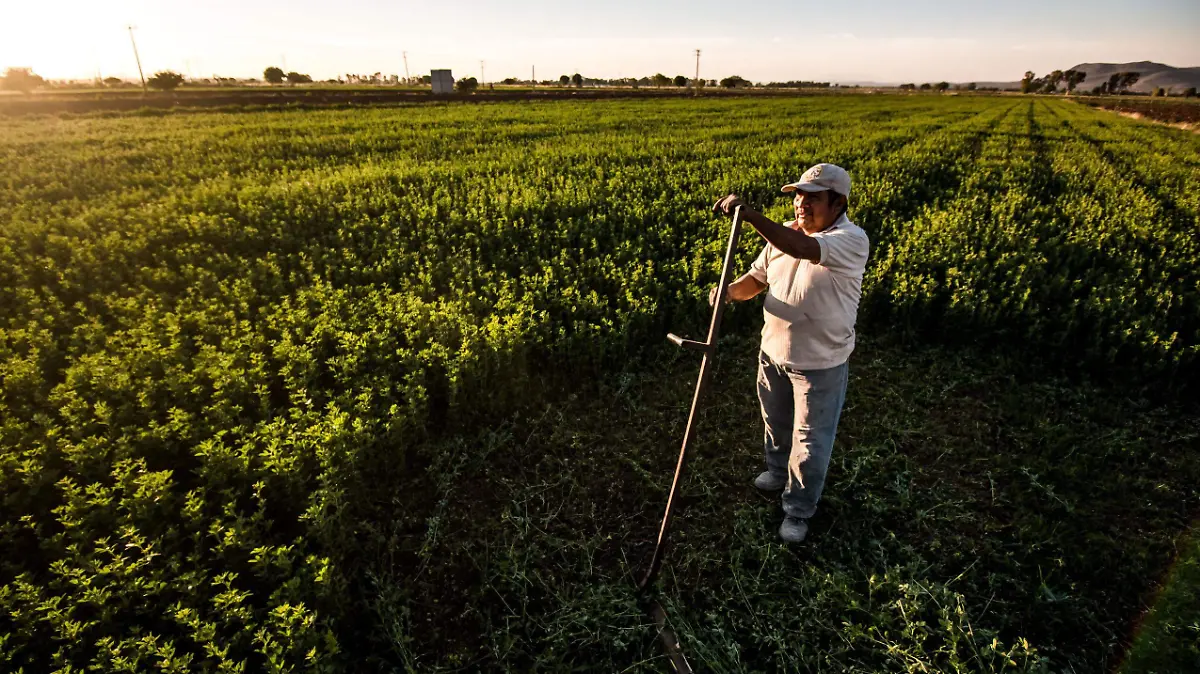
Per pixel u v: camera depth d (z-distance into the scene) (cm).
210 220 969
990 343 652
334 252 862
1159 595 352
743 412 545
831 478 461
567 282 749
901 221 1059
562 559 389
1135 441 489
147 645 277
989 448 489
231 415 465
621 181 1359
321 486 379
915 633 332
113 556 318
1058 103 7056
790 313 345
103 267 804
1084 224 1023
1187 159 2027
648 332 650
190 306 677
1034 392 568
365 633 341
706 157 1811
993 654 312
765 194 1277
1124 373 575
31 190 1293
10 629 317
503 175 1429
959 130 2777
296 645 289
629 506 437
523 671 321
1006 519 420
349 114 3528
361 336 572
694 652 327
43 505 391
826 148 1977
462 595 364
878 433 511
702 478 454
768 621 347
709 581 375
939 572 376
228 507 356
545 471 468
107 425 452
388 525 409
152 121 2980
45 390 528
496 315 615
